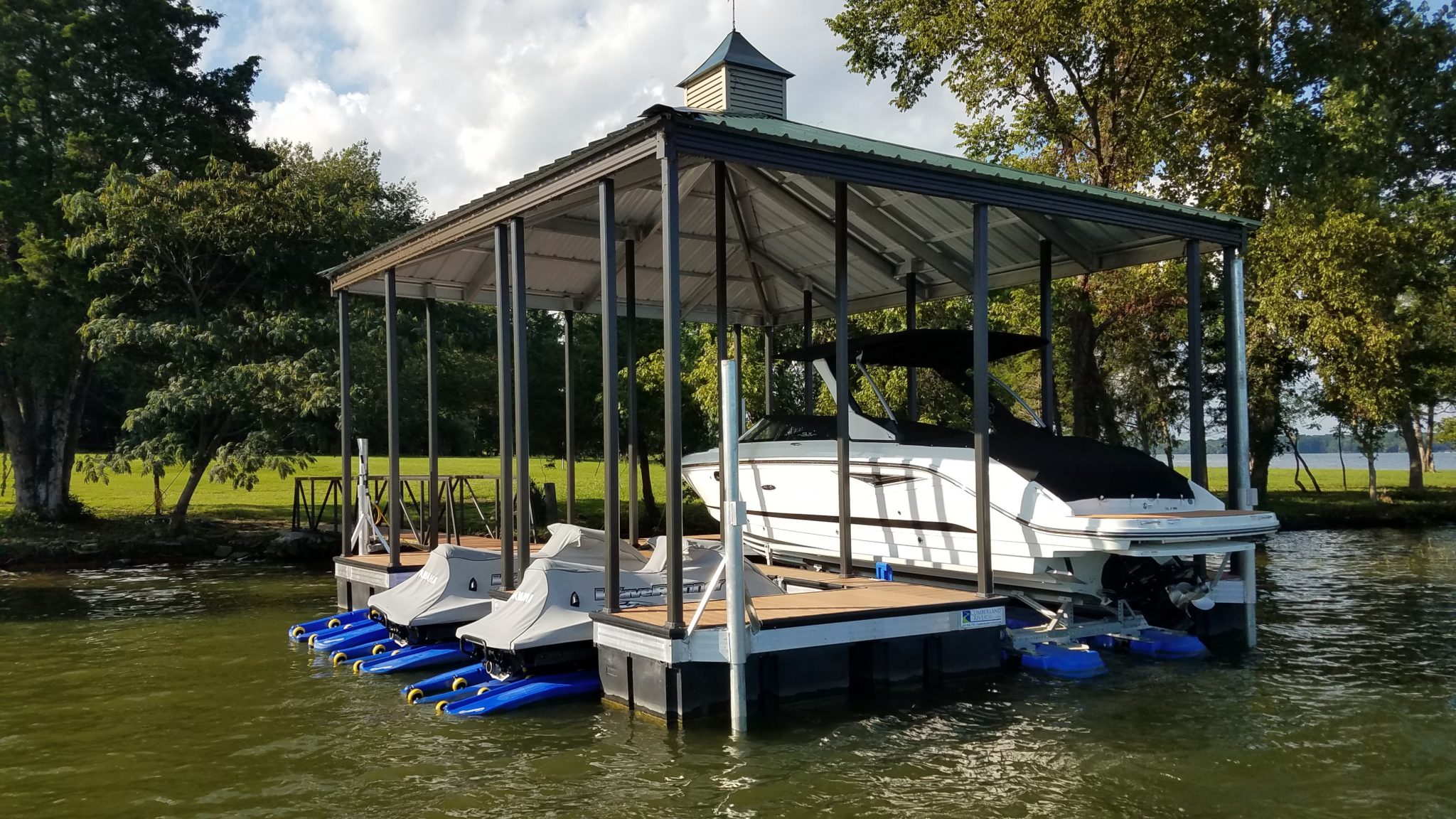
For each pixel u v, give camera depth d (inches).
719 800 205.8
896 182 287.6
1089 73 690.8
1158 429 968.9
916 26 697.0
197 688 314.2
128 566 655.8
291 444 736.3
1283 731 252.2
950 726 257.0
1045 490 319.6
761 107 462.0
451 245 363.9
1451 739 245.4
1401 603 469.7
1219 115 697.0
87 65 753.6
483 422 1173.7
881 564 346.9
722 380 254.4
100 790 219.8
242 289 729.6
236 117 843.4
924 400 733.3
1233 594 357.4
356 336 706.8
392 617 348.5
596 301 509.7
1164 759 231.0
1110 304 712.4
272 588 552.7
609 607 278.5
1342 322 638.5
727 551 252.4
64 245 705.0
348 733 260.1
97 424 1425.9
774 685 270.2
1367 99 708.0
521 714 271.9
